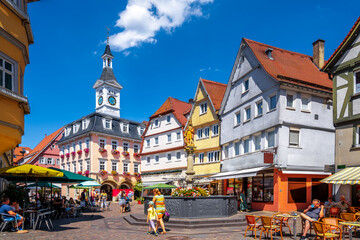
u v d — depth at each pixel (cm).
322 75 2628
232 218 1492
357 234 1166
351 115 1683
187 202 1466
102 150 4688
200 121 3412
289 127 2208
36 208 1509
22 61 1352
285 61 2609
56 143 5606
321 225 909
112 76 6756
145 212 1766
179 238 1112
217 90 3412
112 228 1414
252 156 2441
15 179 1836
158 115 4181
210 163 3167
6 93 1181
